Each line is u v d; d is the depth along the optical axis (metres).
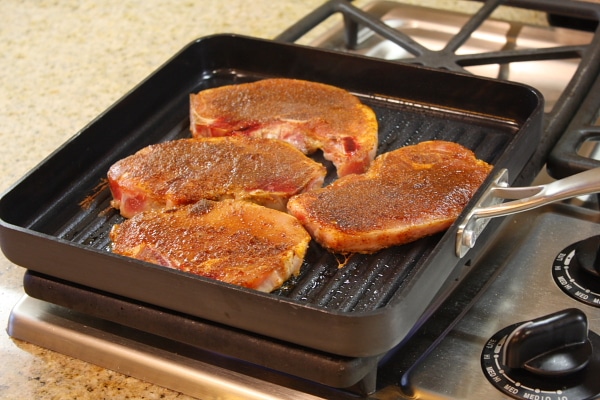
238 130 1.11
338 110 1.11
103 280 0.92
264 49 1.19
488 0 1.25
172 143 1.08
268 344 0.89
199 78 1.20
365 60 1.15
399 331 0.86
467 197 1.00
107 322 0.96
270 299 0.86
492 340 0.92
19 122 1.24
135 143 1.12
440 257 0.89
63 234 1.02
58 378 0.94
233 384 0.91
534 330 0.87
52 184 1.04
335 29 1.33
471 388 0.89
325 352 0.88
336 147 1.08
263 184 1.03
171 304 0.90
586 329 0.88
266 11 1.42
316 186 1.04
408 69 1.13
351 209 0.99
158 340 0.94
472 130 1.11
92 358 0.95
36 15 1.44
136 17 1.43
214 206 1.00
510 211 0.92
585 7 1.23
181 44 1.36
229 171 1.04
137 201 1.03
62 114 1.24
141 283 0.90
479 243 0.98
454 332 0.93
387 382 0.91
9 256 0.95
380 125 1.12
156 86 1.15
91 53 1.35
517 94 1.09
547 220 1.02
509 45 1.29
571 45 1.22
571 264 0.97
